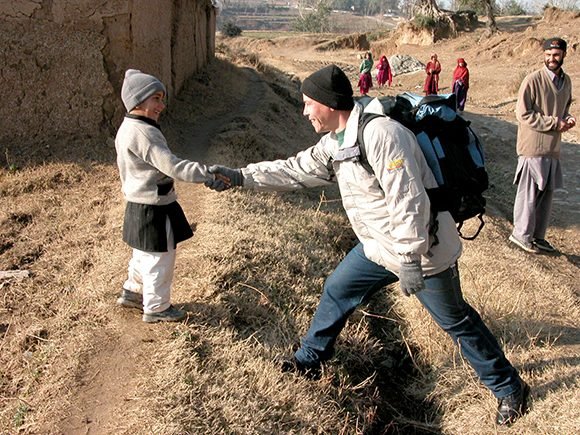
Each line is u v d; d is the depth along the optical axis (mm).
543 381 4242
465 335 3775
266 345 4418
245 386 3928
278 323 4746
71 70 8039
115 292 4676
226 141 9336
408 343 5191
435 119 3475
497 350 3844
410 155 3295
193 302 4582
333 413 4059
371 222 3561
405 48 41906
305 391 4098
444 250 3539
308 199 8234
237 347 4215
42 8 7906
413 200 3270
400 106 3514
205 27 14516
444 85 27953
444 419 4293
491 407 4059
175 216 4113
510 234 9031
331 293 3984
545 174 7910
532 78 7609
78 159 7645
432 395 4508
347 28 105750
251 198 6949
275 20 128875
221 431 3533
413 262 3328
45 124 8000
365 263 3830
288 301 5117
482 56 34281
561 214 10758
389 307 5797
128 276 4551
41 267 5371
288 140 11648
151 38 9016
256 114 11594
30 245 5801
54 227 6125
